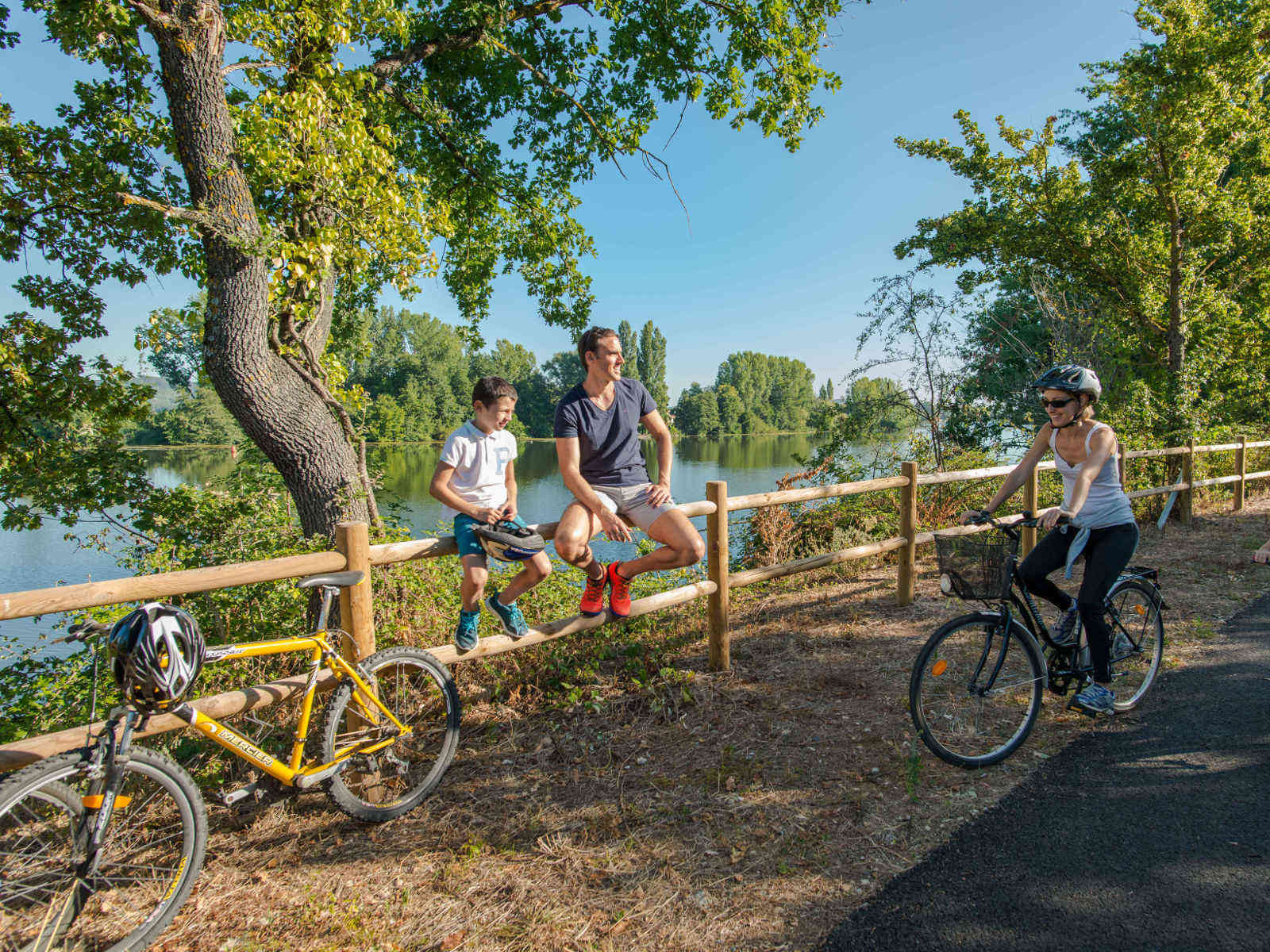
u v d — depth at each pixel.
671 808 3.07
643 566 3.73
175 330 6.21
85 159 6.68
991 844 2.69
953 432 11.98
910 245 14.70
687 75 9.95
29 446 6.87
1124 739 3.48
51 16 5.95
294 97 5.81
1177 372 11.80
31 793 2.22
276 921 2.49
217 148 5.46
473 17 8.20
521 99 10.20
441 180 10.12
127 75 6.90
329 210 6.38
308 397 6.01
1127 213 12.59
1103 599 3.46
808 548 8.53
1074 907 2.32
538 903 2.52
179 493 6.59
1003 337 12.57
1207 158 11.19
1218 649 4.63
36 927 2.29
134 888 2.55
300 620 5.07
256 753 2.81
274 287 6.00
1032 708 3.40
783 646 5.00
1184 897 2.34
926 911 2.35
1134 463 10.30
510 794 3.25
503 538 3.28
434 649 3.39
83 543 6.81
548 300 11.24
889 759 3.38
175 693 2.37
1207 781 3.06
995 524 3.30
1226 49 10.41
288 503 6.53
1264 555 2.74
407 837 2.97
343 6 6.04
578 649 4.75
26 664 5.40
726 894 2.51
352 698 3.09
